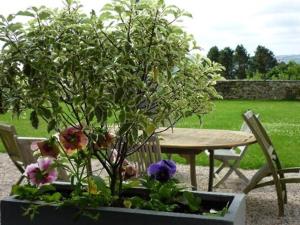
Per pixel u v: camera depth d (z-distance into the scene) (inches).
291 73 859.4
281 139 363.3
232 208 95.1
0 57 93.9
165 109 102.0
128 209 93.8
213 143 181.3
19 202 99.5
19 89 95.9
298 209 192.5
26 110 99.8
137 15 95.9
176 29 99.2
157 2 94.7
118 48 94.0
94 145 104.6
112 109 95.2
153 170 113.0
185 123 466.9
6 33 93.4
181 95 105.0
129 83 92.7
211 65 108.5
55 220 97.0
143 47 95.0
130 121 94.9
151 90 100.7
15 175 248.1
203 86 107.0
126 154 109.1
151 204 98.8
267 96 765.3
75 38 93.8
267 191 222.5
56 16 96.7
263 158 289.6
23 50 92.5
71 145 96.9
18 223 99.7
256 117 194.5
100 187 98.0
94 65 91.9
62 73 94.0
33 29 95.5
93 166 263.4
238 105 668.1
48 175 102.6
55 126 101.1
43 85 93.0
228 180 242.1
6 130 162.9
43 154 102.0
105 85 93.9
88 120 98.4
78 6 99.0
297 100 748.0
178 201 104.1
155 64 95.6
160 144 177.9
